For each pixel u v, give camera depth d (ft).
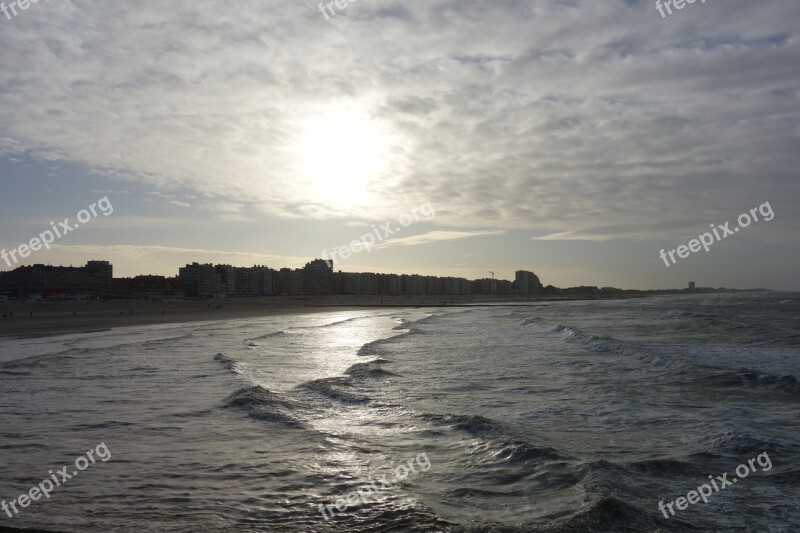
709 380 49.01
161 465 27.07
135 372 57.57
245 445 30.48
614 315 172.55
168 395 44.80
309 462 27.45
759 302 279.08
